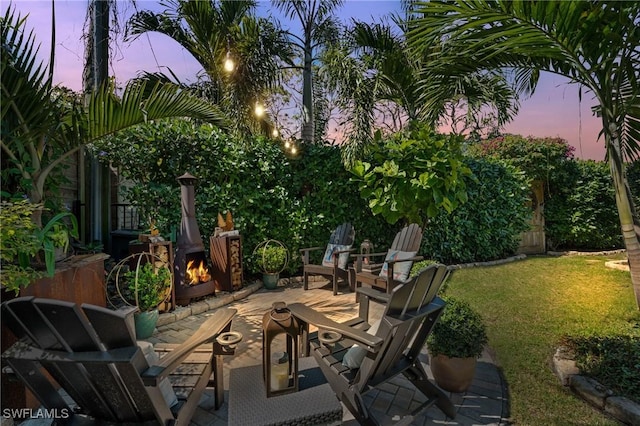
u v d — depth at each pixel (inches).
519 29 97.9
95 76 169.3
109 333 51.9
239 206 201.0
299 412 77.2
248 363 108.5
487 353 113.0
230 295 176.1
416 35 111.3
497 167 270.7
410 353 86.3
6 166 100.6
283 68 244.1
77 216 184.5
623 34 98.8
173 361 60.3
